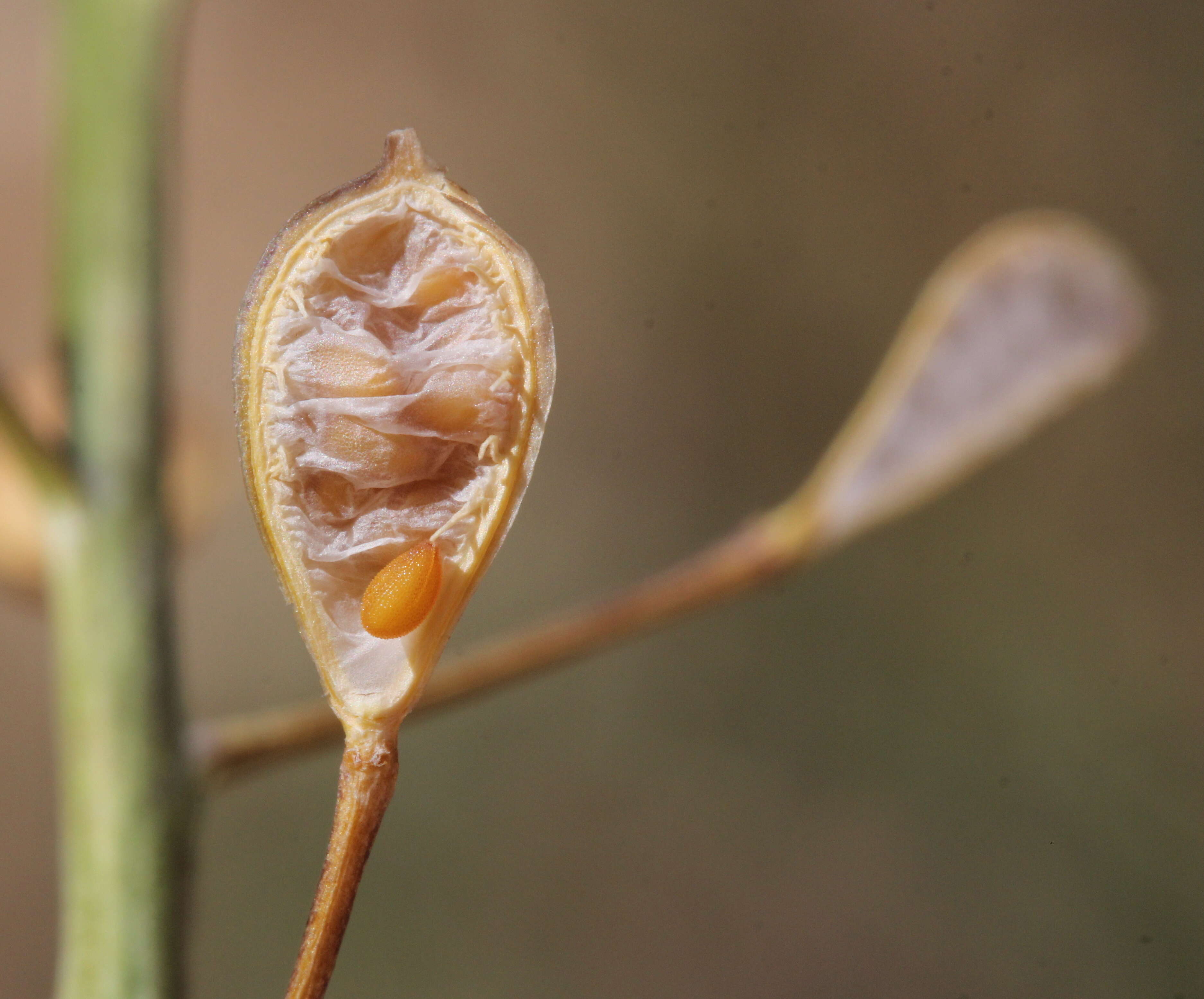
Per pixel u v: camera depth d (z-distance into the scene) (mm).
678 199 225
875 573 214
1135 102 218
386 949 189
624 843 203
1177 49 217
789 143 224
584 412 226
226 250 222
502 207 226
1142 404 215
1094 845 200
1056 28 220
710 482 228
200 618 199
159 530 57
